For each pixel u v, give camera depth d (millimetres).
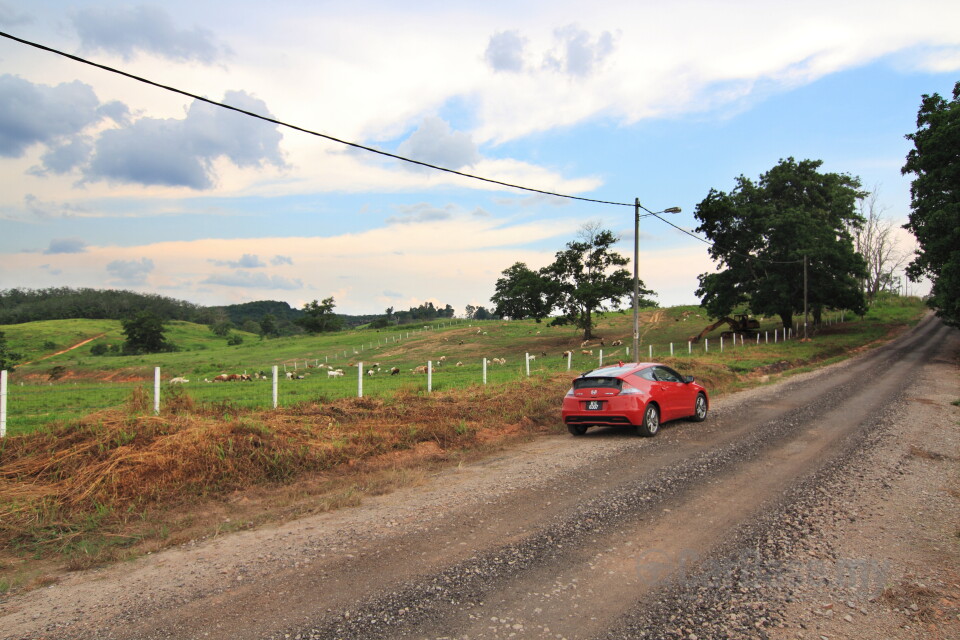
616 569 4746
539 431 12289
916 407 14250
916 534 5473
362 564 4977
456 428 11320
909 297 102938
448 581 4566
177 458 7738
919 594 4188
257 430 9109
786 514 6129
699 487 7289
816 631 3689
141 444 8156
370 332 112750
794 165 56250
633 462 8859
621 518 6098
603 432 11914
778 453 9211
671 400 11836
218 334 167875
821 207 55719
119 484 7059
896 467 8172
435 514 6426
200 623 3945
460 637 3670
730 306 53000
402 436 10461
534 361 42875
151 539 5910
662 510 6352
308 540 5680
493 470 8633
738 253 49938
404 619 3930
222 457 8055
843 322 68750
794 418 12797
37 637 3797
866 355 35812
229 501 7246
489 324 93938
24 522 6145
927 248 30844
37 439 8258
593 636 3668
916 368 26516
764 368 26219
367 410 12203
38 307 193125
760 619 3861
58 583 4793
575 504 6656
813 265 48094
